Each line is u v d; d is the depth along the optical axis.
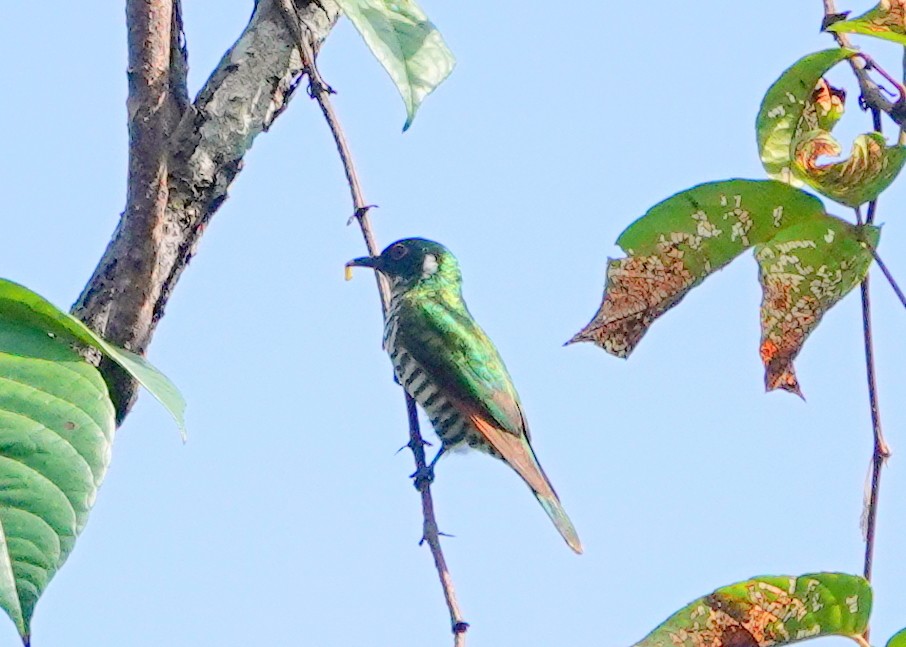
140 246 8.96
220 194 9.70
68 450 5.78
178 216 9.48
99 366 8.87
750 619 6.17
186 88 9.59
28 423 5.82
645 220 7.14
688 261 7.21
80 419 5.88
